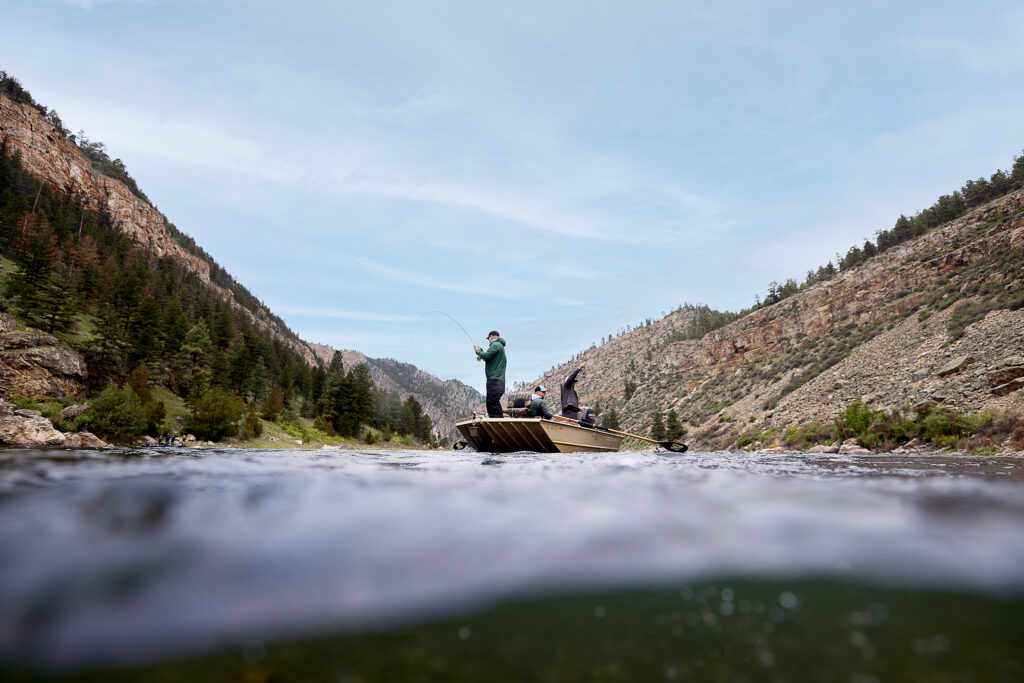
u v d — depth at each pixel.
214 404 54.72
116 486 2.48
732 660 1.00
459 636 1.10
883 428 30.53
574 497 2.48
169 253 180.50
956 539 1.72
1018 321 35.47
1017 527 1.87
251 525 1.79
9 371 40.34
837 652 1.01
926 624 1.12
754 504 2.29
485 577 1.41
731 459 7.28
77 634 1.04
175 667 0.97
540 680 0.95
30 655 0.97
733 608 1.23
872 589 1.31
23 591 1.18
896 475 3.92
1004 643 1.02
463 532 1.79
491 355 10.49
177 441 49.59
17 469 3.09
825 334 82.44
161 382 67.50
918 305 63.09
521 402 10.55
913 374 41.94
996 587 1.32
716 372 110.38
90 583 1.24
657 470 4.29
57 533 1.62
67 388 44.56
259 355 98.06
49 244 65.62
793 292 129.12
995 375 28.39
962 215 86.19
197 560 1.43
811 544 1.68
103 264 92.88
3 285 61.47
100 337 57.12
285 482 2.81
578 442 10.41
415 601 1.25
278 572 1.37
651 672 0.96
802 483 3.14
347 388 84.56
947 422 25.77
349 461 5.34
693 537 1.76
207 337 78.94
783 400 65.25
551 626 1.16
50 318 57.31
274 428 69.81
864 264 87.50
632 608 1.23
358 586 1.32
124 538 1.59
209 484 2.65
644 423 106.69
